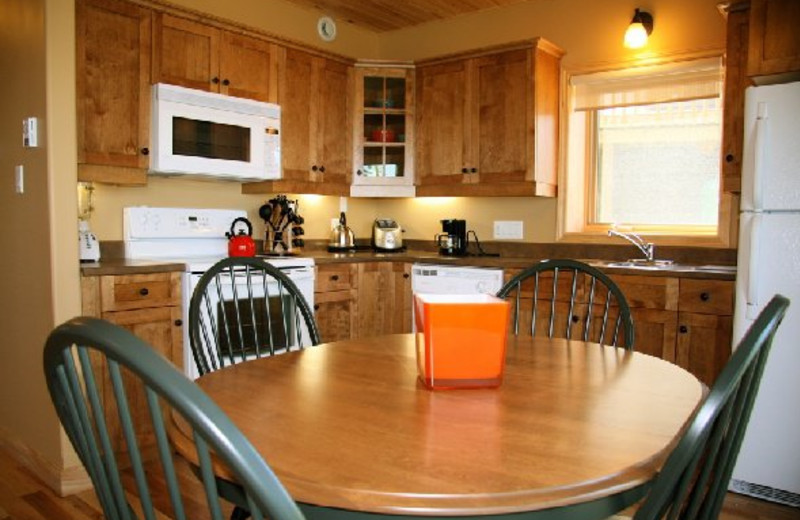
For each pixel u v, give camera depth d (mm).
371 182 4023
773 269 2340
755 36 2461
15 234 2654
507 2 3877
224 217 3635
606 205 3705
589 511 799
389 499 746
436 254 3979
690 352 2705
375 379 1286
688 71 3285
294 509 595
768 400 2359
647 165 3551
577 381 1280
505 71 3576
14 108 2617
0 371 2863
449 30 4227
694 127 3389
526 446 909
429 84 3922
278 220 3840
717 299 2625
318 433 960
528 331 3213
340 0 3900
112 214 3176
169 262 2855
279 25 3912
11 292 2715
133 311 2639
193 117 3113
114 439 2510
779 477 2354
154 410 651
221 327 2938
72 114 2426
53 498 2367
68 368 749
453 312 1197
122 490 796
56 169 2385
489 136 3656
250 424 1001
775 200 2326
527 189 3531
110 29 2834
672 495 835
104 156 2836
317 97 3787
